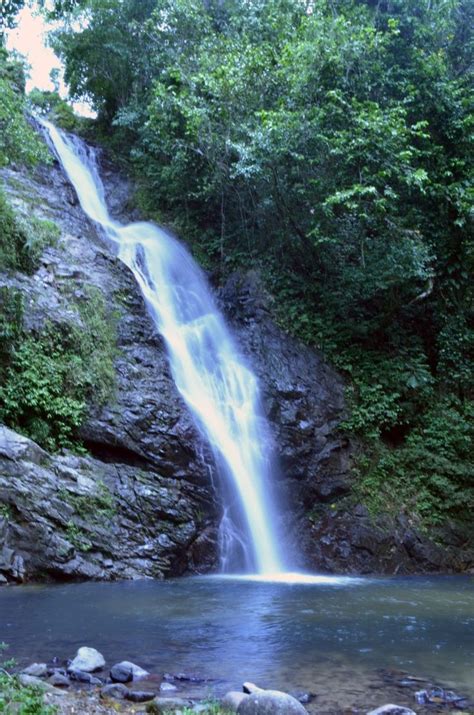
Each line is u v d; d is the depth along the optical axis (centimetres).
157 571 1074
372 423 1539
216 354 1588
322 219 1612
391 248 1531
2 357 1172
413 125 1569
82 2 1958
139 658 537
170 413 1279
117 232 1839
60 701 411
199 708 398
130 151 2175
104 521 1070
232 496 1270
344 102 1504
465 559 1375
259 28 1905
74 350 1276
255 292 1756
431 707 431
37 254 1382
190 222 2017
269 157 1592
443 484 1459
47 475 1048
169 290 1727
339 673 505
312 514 1397
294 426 1476
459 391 1658
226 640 606
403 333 1709
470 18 1853
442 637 632
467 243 1677
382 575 1273
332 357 1648
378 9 1848
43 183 1812
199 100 1731
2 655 532
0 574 941
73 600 814
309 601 846
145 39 2108
